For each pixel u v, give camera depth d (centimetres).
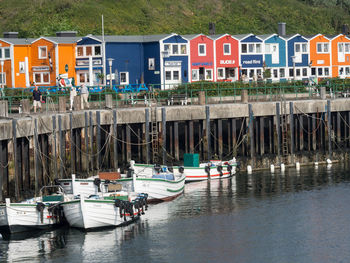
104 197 5225
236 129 8200
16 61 10738
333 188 6494
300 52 12112
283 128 7875
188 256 4472
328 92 9400
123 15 14862
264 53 11700
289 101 7931
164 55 9456
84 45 10575
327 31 16200
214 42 11156
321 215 5462
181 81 10800
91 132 6569
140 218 5406
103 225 5028
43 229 5041
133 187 5659
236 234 4950
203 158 7581
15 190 5278
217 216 5453
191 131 7375
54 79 10650
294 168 7812
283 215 5472
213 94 8919
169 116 7194
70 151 6219
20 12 14938
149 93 7700
